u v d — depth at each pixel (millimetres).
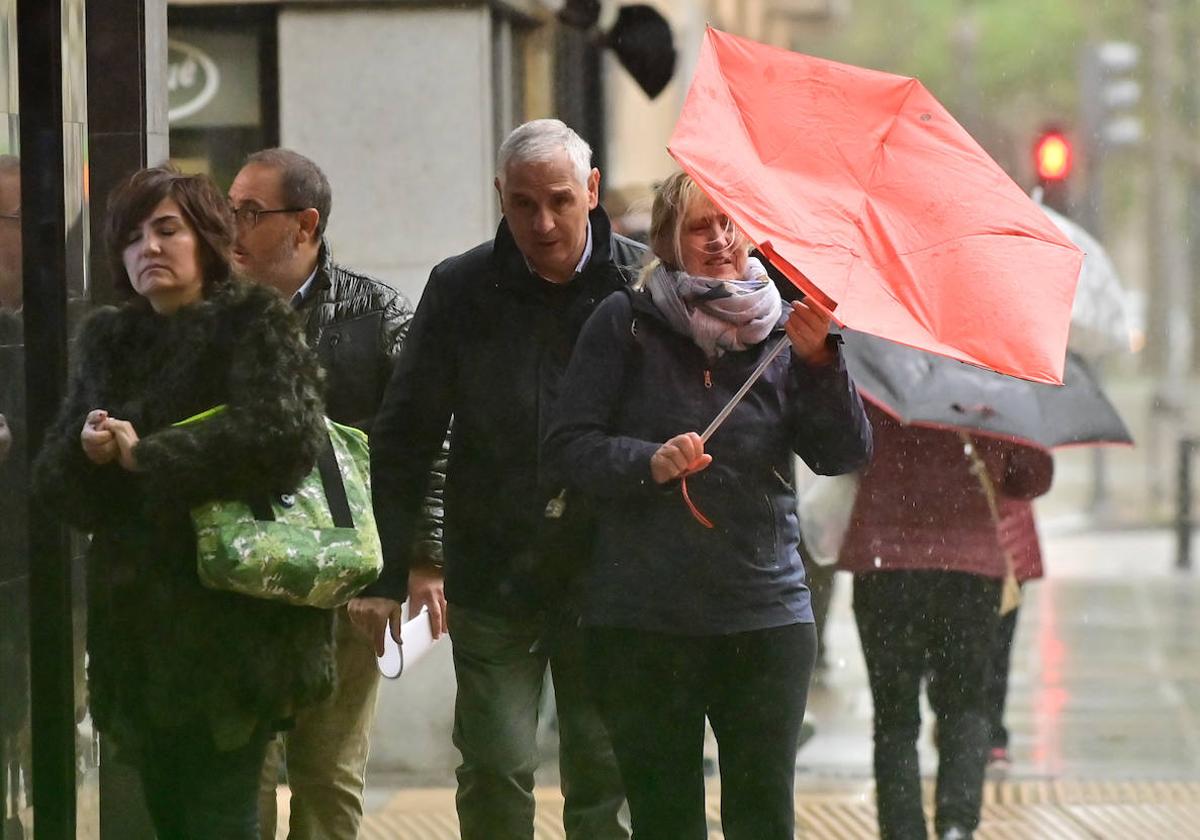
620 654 12391
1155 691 26781
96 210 14742
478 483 13852
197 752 12477
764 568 12336
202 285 12344
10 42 13672
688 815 12555
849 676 26094
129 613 12305
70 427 12305
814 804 20094
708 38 12539
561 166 13484
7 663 13742
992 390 16188
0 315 13688
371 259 22469
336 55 22422
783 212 12125
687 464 11898
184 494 11875
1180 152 88938
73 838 13805
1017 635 31891
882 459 16172
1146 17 79750
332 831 14500
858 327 11992
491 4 22672
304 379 12070
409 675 21203
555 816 19078
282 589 12023
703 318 12359
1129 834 18859
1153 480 60812
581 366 12523
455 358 13914
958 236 12266
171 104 22500
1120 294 19641
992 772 21297
